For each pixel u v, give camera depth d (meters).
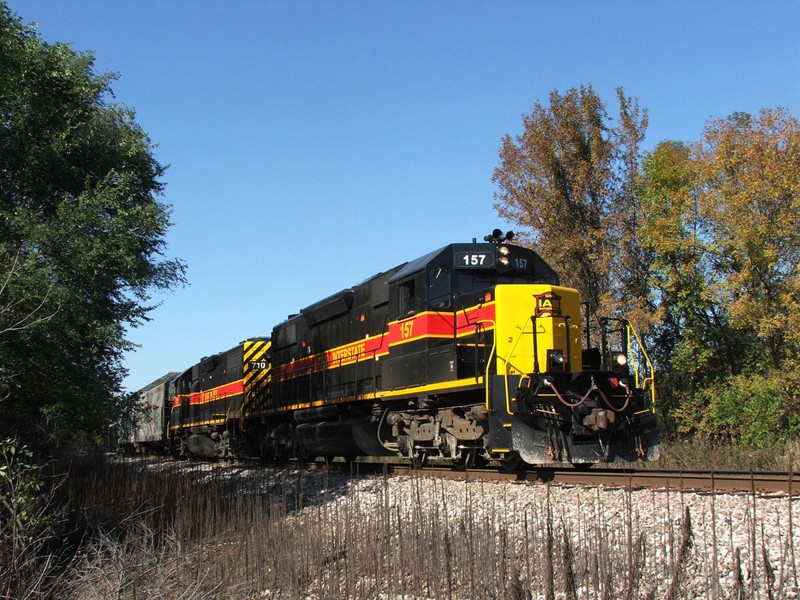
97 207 13.12
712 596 6.13
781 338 21.48
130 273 13.84
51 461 13.31
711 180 23.06
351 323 17.73
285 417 22.31
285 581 8.20
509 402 11.80
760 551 6.94
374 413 16.47
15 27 14.05
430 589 7.58
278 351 22.94
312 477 15.68
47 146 14.48
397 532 8.98
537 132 25.61
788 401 19.81
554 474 11.55
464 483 11.71
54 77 14.31
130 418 16.75
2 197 13.96
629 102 25.86
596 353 13.46
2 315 11.29
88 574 8.44
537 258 14.49
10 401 12.57
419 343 14.12
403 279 14.73
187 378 34.41
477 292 13.40
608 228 24.98
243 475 18.27
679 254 23.97
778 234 20.88
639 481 10.48
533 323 12.18
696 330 23.56
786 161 21.02
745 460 15.52
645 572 6.88
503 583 6.78
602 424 11.48
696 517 8.09
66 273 12.36
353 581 7.80
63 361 12.64
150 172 17.84
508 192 26.34
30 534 9.10
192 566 8.73
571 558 6.81
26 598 7.80
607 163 25.44
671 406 23.55
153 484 13.96
